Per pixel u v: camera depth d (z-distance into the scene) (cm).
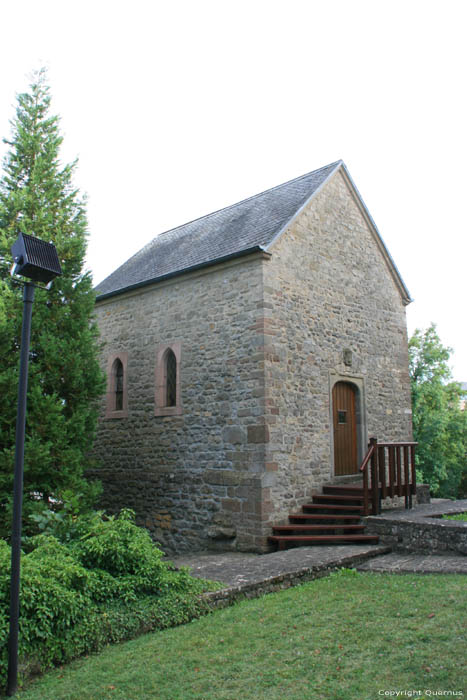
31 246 476
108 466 1353
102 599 546
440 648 450
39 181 1033
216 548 1053
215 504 1071
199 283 1187
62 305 1023
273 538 966
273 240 1079
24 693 423
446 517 1012
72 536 664
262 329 1038
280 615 566
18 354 944
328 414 1165
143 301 1330
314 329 1162
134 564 597
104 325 1441
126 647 505
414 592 606
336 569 764
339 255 1275
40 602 480
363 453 1248
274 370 1045
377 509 969
